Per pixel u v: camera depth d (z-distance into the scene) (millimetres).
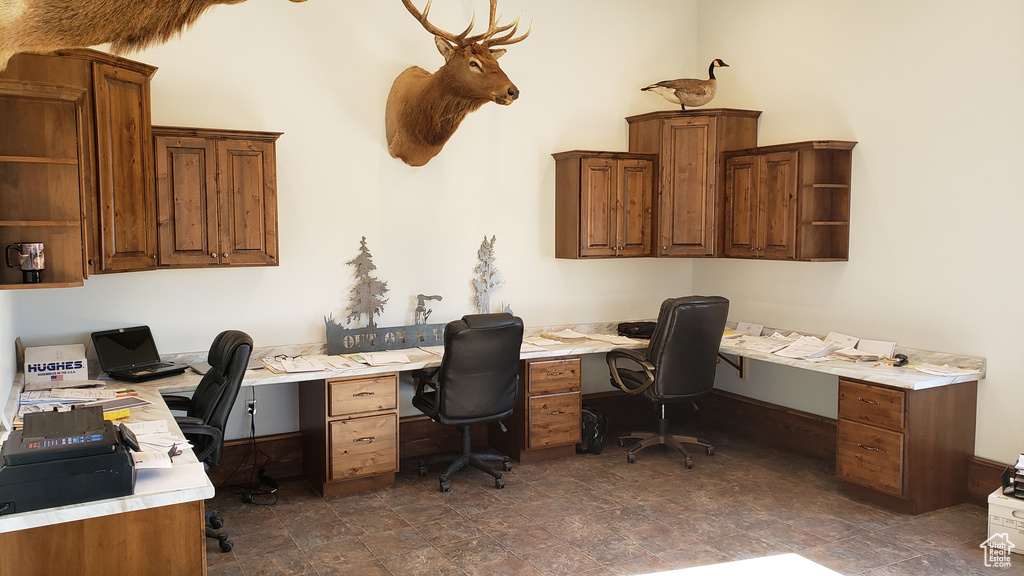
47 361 3795
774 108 5383
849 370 4188
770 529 3805
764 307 5555
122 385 3836
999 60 4016
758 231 5141
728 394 5797
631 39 5754
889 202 4617
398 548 3586
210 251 4172
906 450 3902
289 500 4238
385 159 4906
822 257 4891
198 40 4324
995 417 4094
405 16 4902
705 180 5395
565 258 5445
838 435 4289
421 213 5055
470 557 3488
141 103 3666
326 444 4219
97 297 4133
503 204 5352
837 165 4852
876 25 4656
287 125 4598
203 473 2377
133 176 3615
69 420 2334
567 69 5516
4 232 2471
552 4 5422
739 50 5652
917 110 4438
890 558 3453
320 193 4723
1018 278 3965
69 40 1950
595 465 4895
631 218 5445
